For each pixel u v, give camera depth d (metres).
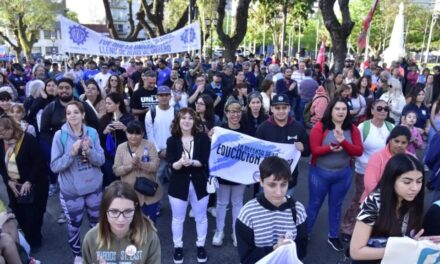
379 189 2.45
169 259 4.43
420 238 2.37
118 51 11.28
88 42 10.76
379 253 2.37
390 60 20.33
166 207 5.88
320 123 4.39
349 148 4.22
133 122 4.23
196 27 12.24
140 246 2.51
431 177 4.45
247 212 2.63
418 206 2.39
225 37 16.80
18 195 4.32
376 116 4.51
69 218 4.05
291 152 4.44
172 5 35.34
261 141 4.45
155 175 4.33
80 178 3.98
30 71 16.08
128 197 2.40
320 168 4.38
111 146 5.07
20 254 2.98
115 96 5.24
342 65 11.72
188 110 4.18
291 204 2.66
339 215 4.59
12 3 41.50
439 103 6.25
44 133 5.55
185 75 13.73
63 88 5.46
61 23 10.33
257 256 2.60
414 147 5.00
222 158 4.45
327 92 7.02
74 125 4.02
